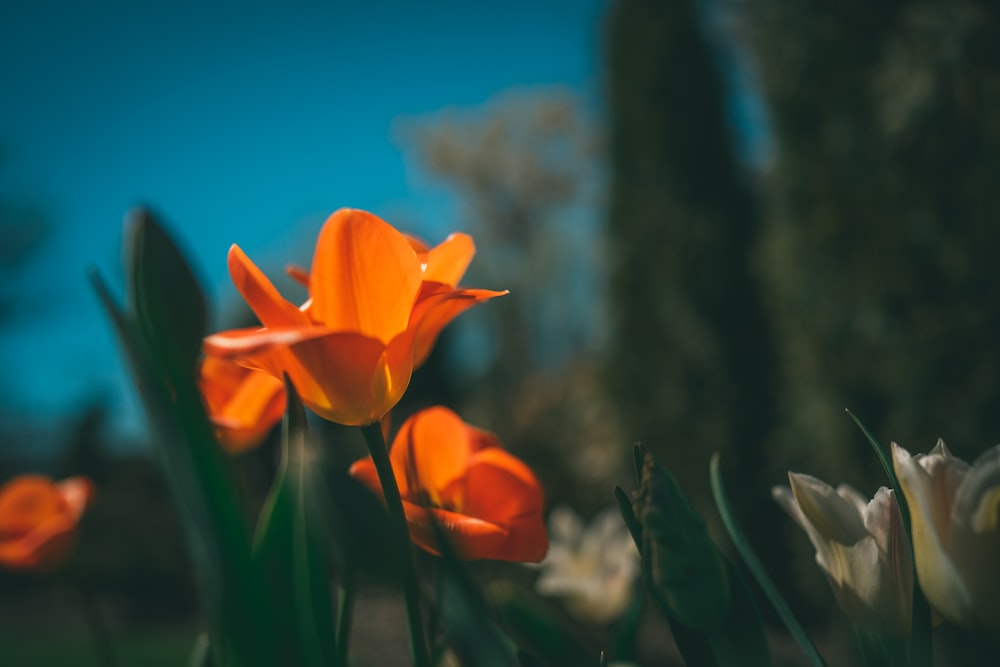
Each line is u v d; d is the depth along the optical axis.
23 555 1.30
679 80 5.94
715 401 5.55
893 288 3.06
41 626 6.09
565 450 6.10
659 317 5.78
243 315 7.28
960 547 0.36
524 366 19.73
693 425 5.57
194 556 0.29
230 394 0.70
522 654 0.42
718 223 5.76
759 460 5.42
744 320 5.66
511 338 19.94
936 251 2.96
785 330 3.70
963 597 0.36
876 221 3.13
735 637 0.40
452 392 9.36
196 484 0.28
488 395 8.66
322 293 0.47
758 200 5.92
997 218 2.83
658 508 0.40
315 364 0.45
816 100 3.34
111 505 6.65
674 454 5.61
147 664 4.62
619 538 1.66
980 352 2.88
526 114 21.28
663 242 5.83
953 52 2.77
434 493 0.56
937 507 0.37
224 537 0.28
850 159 3.20
